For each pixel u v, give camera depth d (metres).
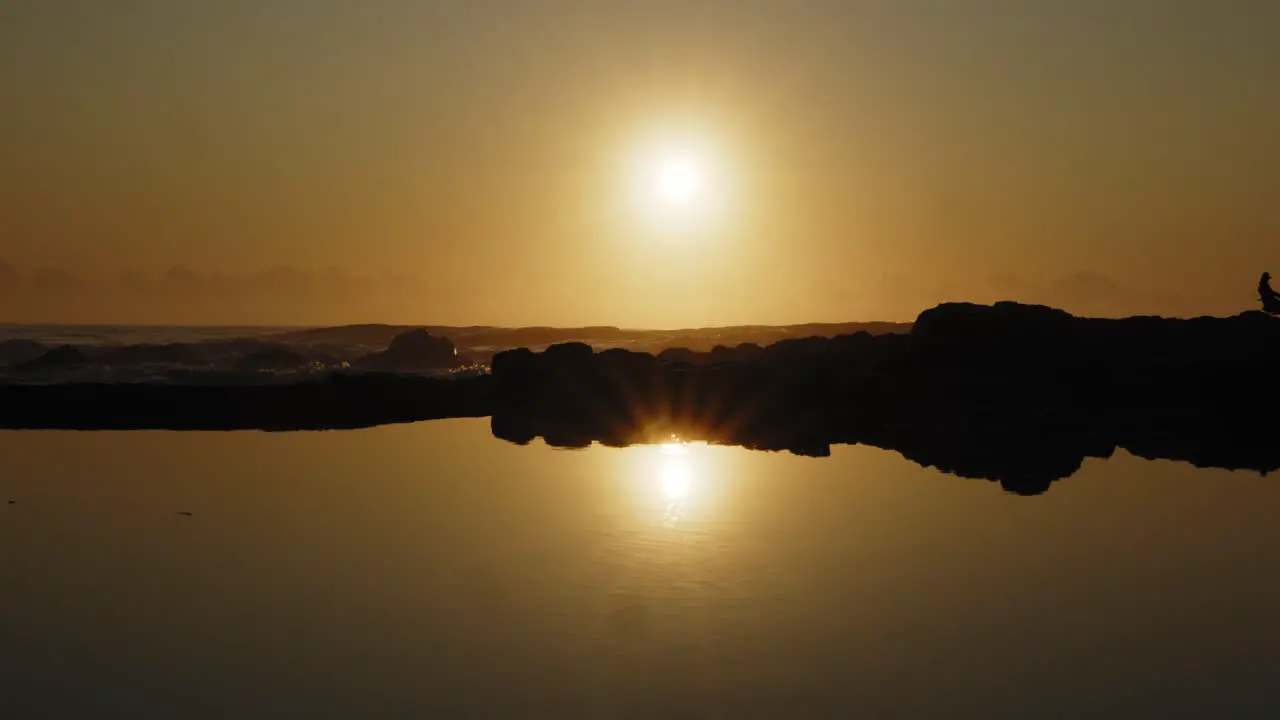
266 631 9.43
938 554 11.96
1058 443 19.59
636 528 13.13
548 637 9.27
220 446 19.41
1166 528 13.19
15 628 9.54
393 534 12.80
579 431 21.73
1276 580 11.00
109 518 13.66
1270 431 20.28
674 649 8.99
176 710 7.82
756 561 11.64
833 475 16.73
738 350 29.81
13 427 21.23
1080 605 10.19
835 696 8.07
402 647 9.03
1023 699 8.04
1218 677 8.42
